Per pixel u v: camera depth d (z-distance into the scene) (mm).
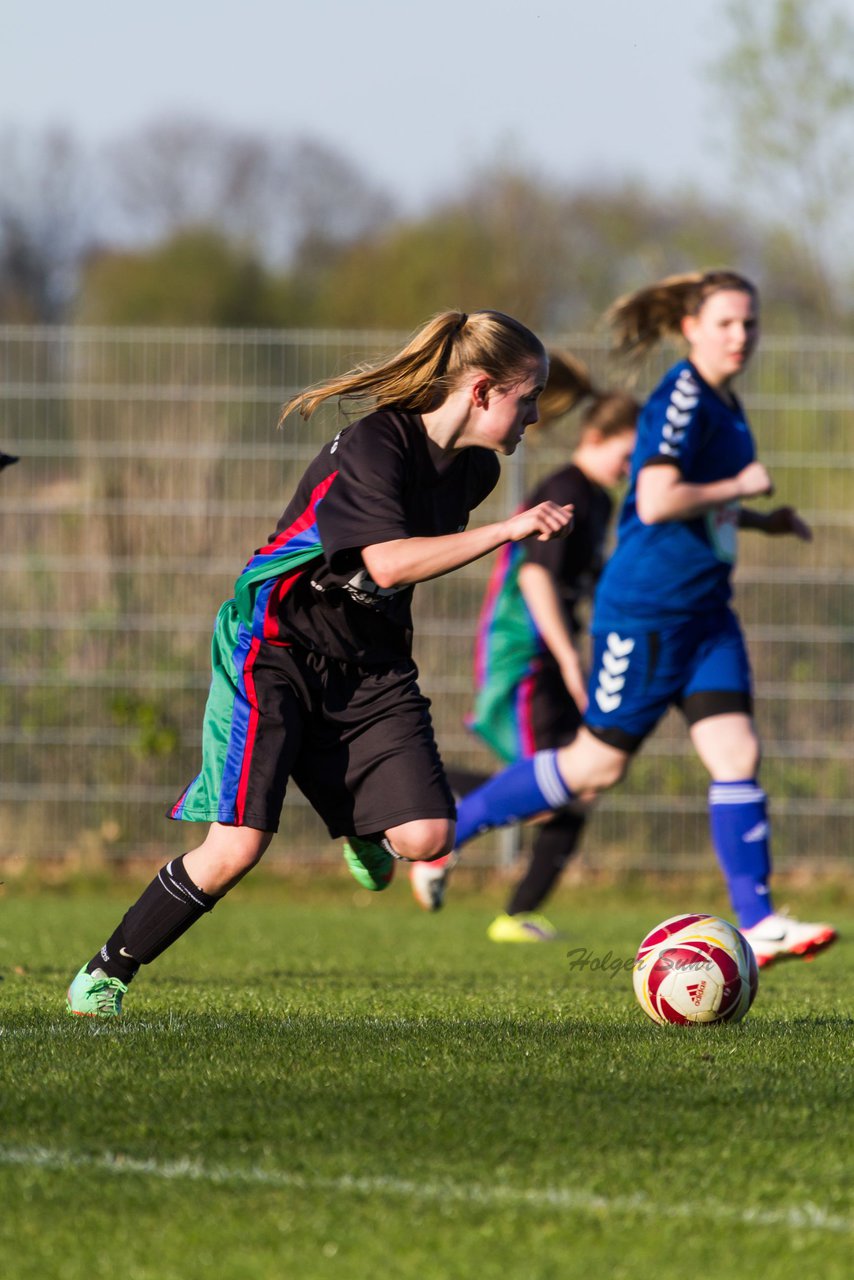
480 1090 10469
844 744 32219
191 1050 11898
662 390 20375
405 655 13828
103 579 32531
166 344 32312
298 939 26281
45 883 32531
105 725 32688
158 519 32469
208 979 19344
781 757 32281
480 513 32188
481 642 26531
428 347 13156
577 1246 7652
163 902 13664
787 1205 8297
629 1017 14891
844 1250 7668
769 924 19984
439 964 22141
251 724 13203
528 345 13297
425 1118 9711
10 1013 14312
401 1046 12188
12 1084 10539
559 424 32000
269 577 13320
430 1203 8211
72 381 32406
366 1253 7539
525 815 22797
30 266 129375
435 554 12375
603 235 73500
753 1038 13008
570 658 24922
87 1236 7742
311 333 32250
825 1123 9836
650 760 32500
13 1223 7902
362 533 12578
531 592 25109
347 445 13234
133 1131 9414
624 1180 8625
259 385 32312
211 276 108125
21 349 32344
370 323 85562
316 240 132000
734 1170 8836
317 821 33438
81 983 14047
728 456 20531
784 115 59594
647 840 32562
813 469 32094
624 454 25312
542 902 26797
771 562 32250
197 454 32344
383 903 33188
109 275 110000
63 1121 9633
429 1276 7262
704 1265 7445
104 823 32844
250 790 13125
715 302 20375
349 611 13359
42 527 32562
